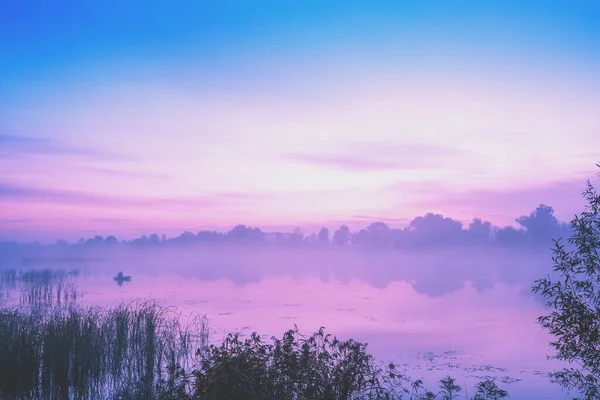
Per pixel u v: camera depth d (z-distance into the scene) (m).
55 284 50.19
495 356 18.30
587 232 6.69
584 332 6.67
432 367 16.14
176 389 6.98
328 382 6.71
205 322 24.64
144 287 51.31
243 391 5.73
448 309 34.38
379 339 22.08
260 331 22.38
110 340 14.14
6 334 12.35
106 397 10.98
